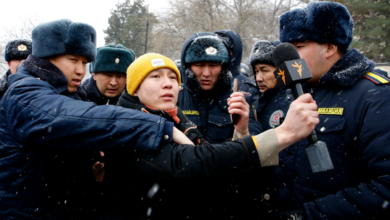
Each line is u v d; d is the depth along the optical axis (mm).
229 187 1449
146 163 1209
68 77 1821
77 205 1781
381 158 1246
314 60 1572
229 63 2355
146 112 1378
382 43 9125
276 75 1291
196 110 2316
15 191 1471
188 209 1287
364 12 8820
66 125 1249
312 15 1525
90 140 1246
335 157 1438
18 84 1481
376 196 1186
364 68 1448
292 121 1157
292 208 1573
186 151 1204
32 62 1688
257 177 1715
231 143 1207
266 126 2252
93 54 1911
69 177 1618
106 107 1299
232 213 1473
